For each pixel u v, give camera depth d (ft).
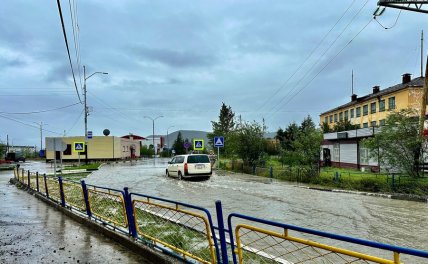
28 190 55.01
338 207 39.75
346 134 101.60
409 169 56.08
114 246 22.31
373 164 86.84
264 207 39.75
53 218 31.96
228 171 101.09
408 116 58.70
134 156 234.38
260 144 95.76
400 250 8.47
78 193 33.88
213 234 15.83
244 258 18.40
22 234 25.72
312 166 70.23
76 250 21.52
